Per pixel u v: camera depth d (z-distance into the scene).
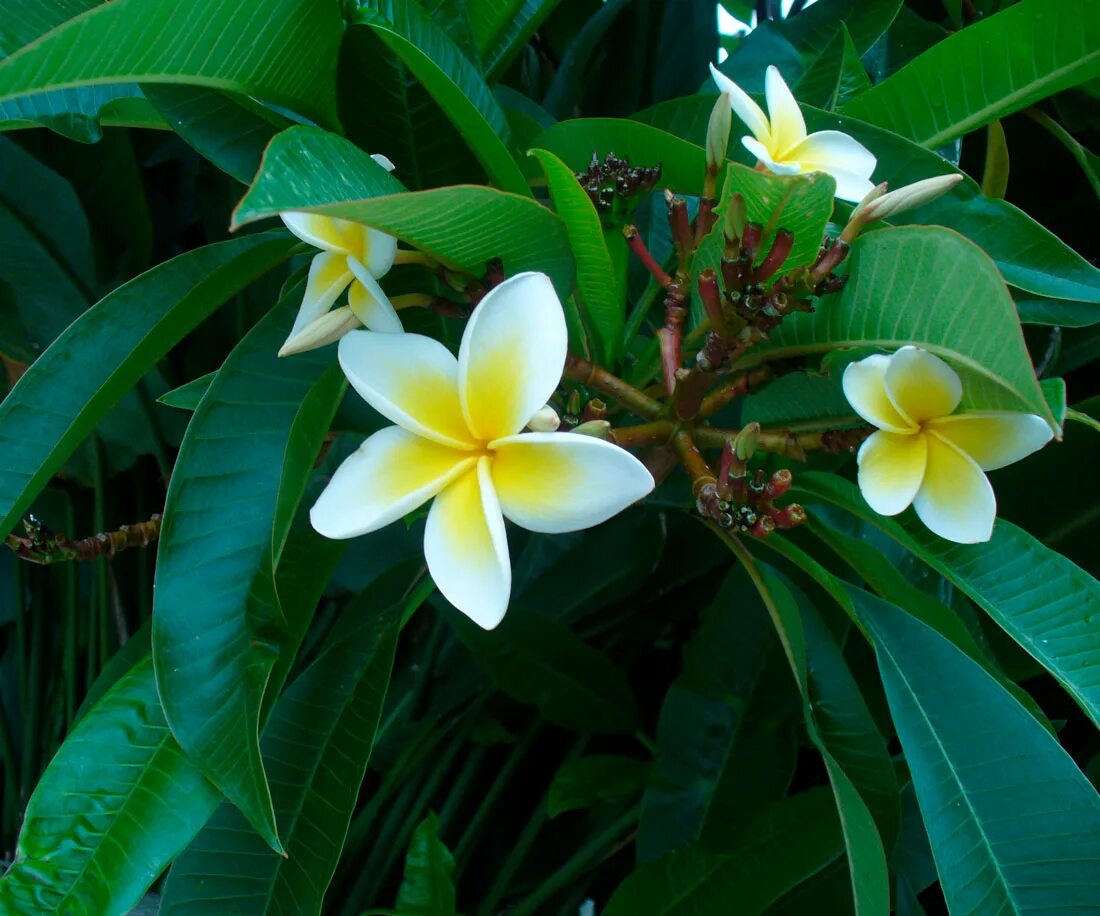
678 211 0.42
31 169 0.64
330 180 0.35
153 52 0.38
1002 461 0.38
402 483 0.35
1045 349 0.60
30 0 0.36
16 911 0.37
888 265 0.37
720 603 0.58
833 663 0.52
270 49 0.40
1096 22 0.44
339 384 0.41
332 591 0.70
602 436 0.36
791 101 0.42
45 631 0.77
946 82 0.47
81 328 0.43
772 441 0.42
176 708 0.37
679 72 0.69
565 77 0.65
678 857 0.51
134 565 0.75
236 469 0.40
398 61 0.43
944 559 0.44
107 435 0.70
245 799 0.36
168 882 0.41
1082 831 0.39
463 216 0.37
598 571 0.63
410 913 0.52
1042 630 0.42
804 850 0.50
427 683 0.66
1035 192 0.70
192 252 0.45
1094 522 0.57
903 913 0.53
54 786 0.39
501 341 0.34
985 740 0.41
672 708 0.57
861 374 0.38
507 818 0.66
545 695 0.59
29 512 0.74
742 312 0.38
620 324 0.44
